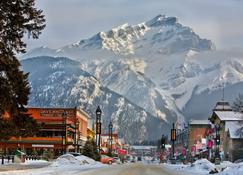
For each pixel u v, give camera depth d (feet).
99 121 400.26
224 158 430.61
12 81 125.18
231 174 137.49
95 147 356.38
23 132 139.95
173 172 179.83
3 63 120.16
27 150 405.59
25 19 121.60
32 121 139.95
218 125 451.12
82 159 260.21
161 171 185.78
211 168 202.69
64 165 234.79
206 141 510.99
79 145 448.65
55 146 416.87
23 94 130.41
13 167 179.01
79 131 462.19
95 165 253.65
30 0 122.11
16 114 133.28
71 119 440.86
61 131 419.74
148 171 180.04
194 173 176.24
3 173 126.82
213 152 463.83
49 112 436.35
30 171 146.82
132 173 157.28
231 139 418.51
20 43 121.49
